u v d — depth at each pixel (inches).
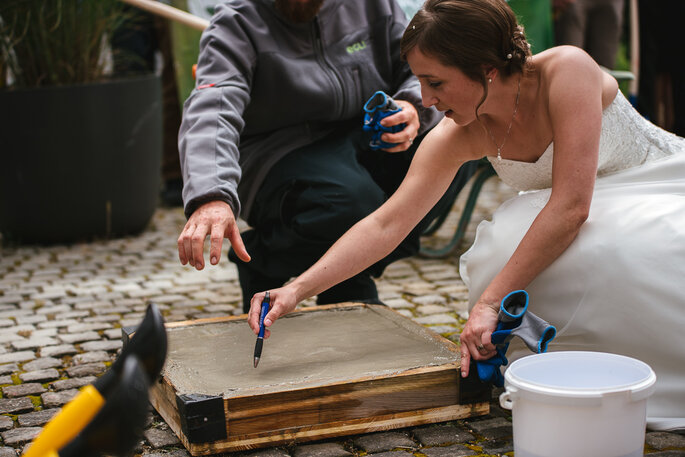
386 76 113.6
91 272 154.5
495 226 91.1
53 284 146.2
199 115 95.9
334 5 108.8
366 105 102.5
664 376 80.0
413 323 94.8
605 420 64.1
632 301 79.7
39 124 167.6
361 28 111.4
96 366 103.7
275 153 110.3
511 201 93.4
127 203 180.5
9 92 166.6
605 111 89.6
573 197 79.8
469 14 76.5
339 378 78.6
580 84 80.1
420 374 80.4
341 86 108.4
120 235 183.5
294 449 77.2
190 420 73.5
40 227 174.6
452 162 90.0
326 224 105.0
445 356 84.7
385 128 101.8
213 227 83.0
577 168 79.6
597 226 82.7
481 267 90.6
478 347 79.4
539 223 80.7
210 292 140.6
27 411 89.7
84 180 173.6
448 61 77.2
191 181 87.3
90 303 134.2
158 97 185.0
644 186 87.9
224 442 75.0
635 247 80.0
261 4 105.9
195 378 79.5
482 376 78.8
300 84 106.0
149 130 181.0
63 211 173.9
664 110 212.7
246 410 75.2
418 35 77.7
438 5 77.2
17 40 168.7
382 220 89.1
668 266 78.8
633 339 80.5
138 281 148.0
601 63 201.5
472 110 80.7
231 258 115.6
